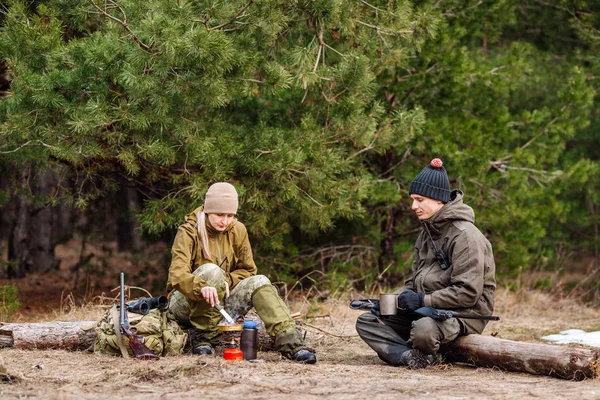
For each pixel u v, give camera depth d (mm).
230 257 5715
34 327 5879
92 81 7129
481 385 4777
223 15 7086
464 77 10141
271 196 8578
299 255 10836
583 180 11016
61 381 4621
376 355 6289
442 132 10117
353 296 9812
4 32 7199
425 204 5668
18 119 7148
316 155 8266
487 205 10703
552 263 14070
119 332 5430
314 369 5215
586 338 7590
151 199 9234
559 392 4566
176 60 6824
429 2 9617
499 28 11438
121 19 7254
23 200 13188
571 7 12477
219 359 5305
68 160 7891
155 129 7707
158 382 4660
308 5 7691
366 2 8289
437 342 5426
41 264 14133
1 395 4238
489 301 5668
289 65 8070
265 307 5551
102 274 12578
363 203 10930
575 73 11820
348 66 8188
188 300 5629
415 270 5910
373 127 8547
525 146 11000
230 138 8109
